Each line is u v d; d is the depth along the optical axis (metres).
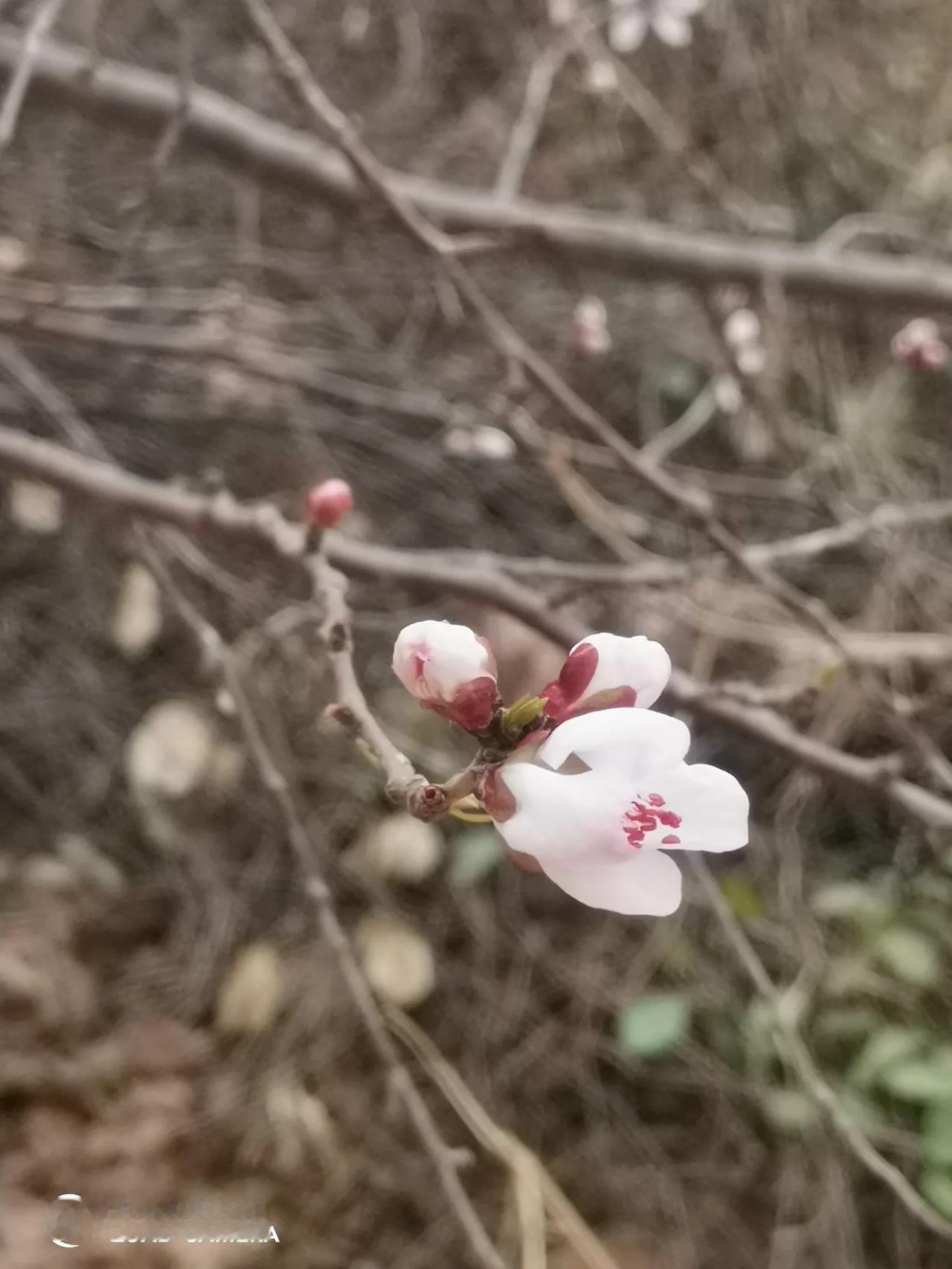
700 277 0.29
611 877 0.10
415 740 0.28
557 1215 0.22
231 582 0.29
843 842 0.27
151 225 0.35
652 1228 0.22
